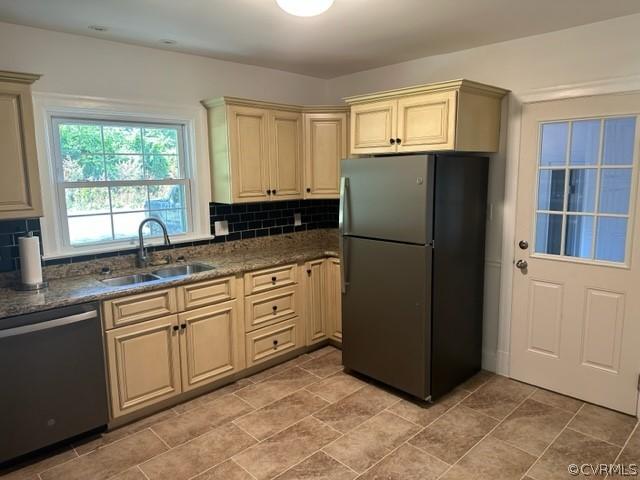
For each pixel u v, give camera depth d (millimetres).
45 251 2801
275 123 3586
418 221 2725
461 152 3000
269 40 2980
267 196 3605
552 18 2572
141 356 2703
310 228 4297
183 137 3459
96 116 2986
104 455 2420
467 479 2193
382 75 3811
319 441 2529
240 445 2500
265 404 2945
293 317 3592
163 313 2771
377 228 2967
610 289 2752
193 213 3527
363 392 3098
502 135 3113
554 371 3047
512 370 3262
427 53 3340
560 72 2811
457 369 3125
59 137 2871
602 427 2621
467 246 3062
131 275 2990
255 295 3295
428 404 2922
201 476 2246
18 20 2529
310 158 3809
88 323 2453
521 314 3166
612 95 2629
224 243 3676
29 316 2256
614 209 2693
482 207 3176
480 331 3340
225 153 3373
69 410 2436
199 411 2863
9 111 2338
